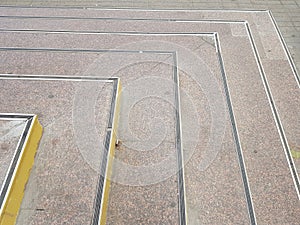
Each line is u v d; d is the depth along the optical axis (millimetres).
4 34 5004
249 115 3812
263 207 2975
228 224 2850
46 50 4656
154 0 6055
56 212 2611
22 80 3795
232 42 4926
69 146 3084
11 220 2494
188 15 5586
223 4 5941
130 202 2951
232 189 3098
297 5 5922
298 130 3686
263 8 5836
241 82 4234
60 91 3645
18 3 5898
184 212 2863
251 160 3354
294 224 2863
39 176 2855
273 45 4906
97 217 2574
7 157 2766
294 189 3113
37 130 3102
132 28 5211
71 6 5840
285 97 4066
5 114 3150
